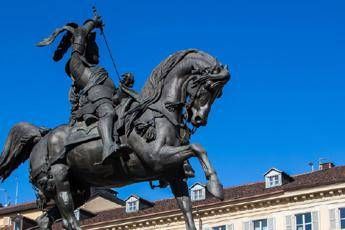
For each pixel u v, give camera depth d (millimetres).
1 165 8375
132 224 37844
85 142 7582
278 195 34562
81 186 7965
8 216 41562
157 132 7172
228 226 35438
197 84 7215
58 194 7750
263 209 34906
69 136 7742
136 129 7246
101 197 44125
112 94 7766
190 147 6910
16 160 8414
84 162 7598
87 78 7863
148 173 7305
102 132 7363
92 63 8180
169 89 7375
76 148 7641
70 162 7734
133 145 7273
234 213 35500
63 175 7734
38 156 8016
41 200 8031
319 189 33625
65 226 7742
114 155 7246
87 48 8156
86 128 7648
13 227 38531
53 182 7781
